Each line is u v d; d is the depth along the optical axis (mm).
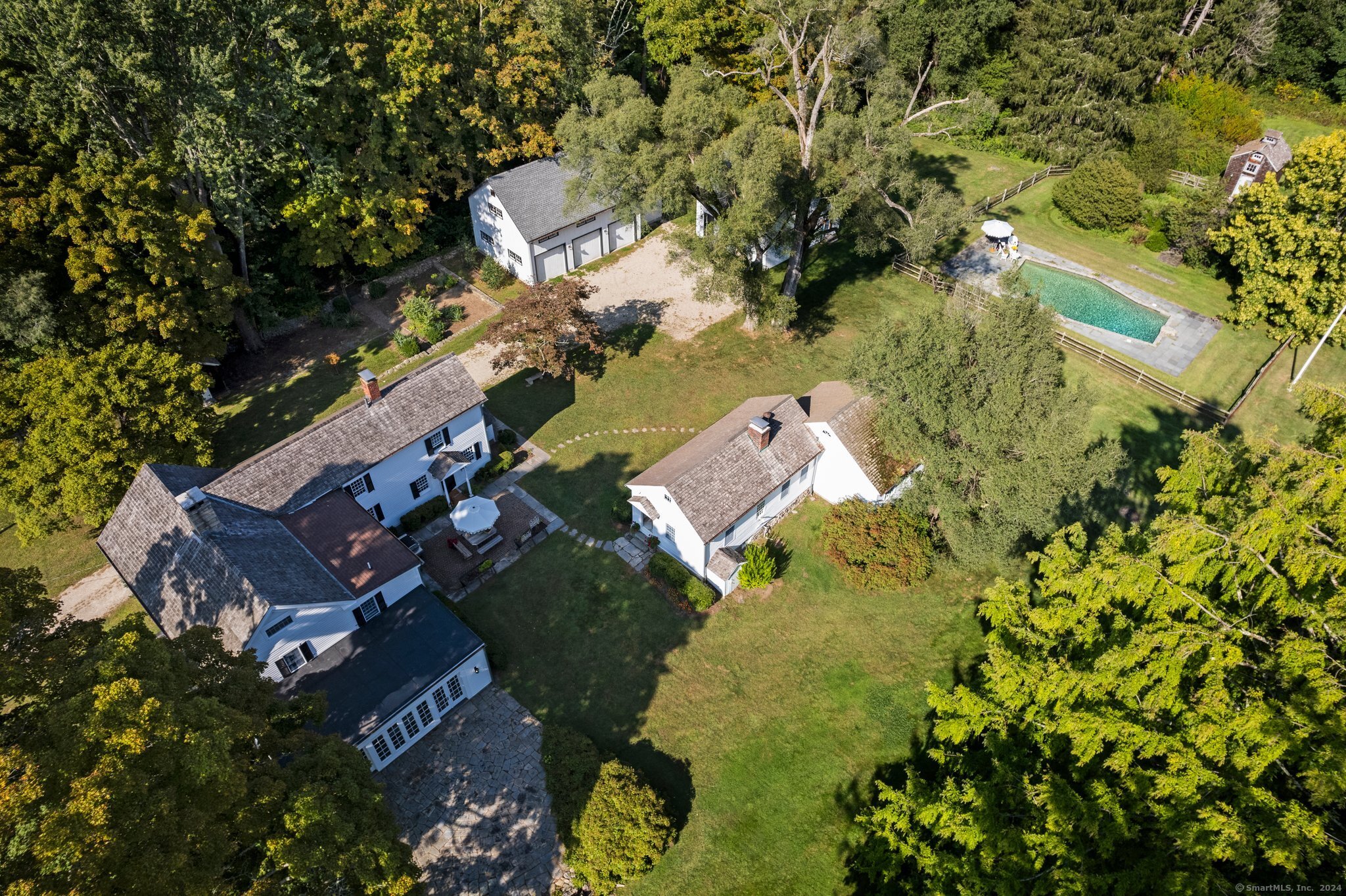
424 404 40656
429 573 38406
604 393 49750
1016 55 77375
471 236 64312
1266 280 50531
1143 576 23625
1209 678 21328
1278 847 17250
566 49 61969
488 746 31281
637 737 31734
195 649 23516
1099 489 41906
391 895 20578
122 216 40531
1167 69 75125
